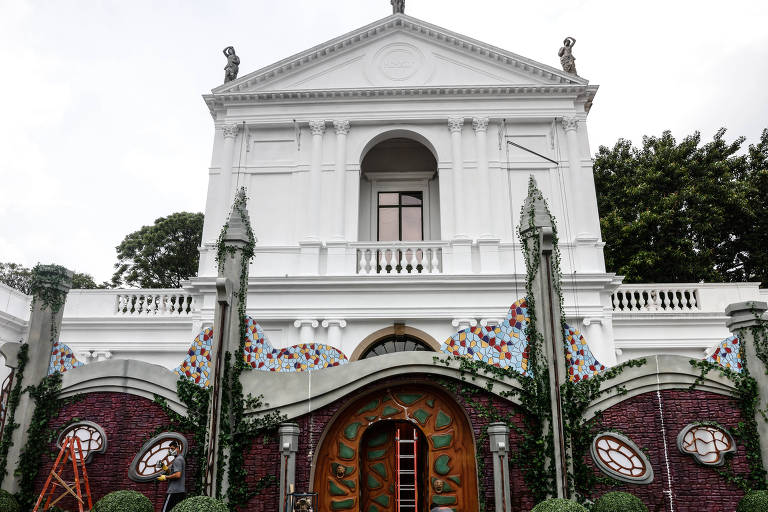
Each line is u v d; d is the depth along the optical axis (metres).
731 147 29.19
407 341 19.06
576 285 18.81
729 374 10.38
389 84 21.70
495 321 18.44
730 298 20.34
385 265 19.55
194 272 39.09
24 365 11.21
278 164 21.03
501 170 20.72
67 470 10.67
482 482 9.98
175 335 20.19
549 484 9.67
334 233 19.94
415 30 22.08
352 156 21.05
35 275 11.79
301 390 10.55
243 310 11.16
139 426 10.78
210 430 10.20
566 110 21.22
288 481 9.87
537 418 10.16
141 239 38.47
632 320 19.92
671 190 28.36
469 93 21.33
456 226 19.86
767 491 9.41
